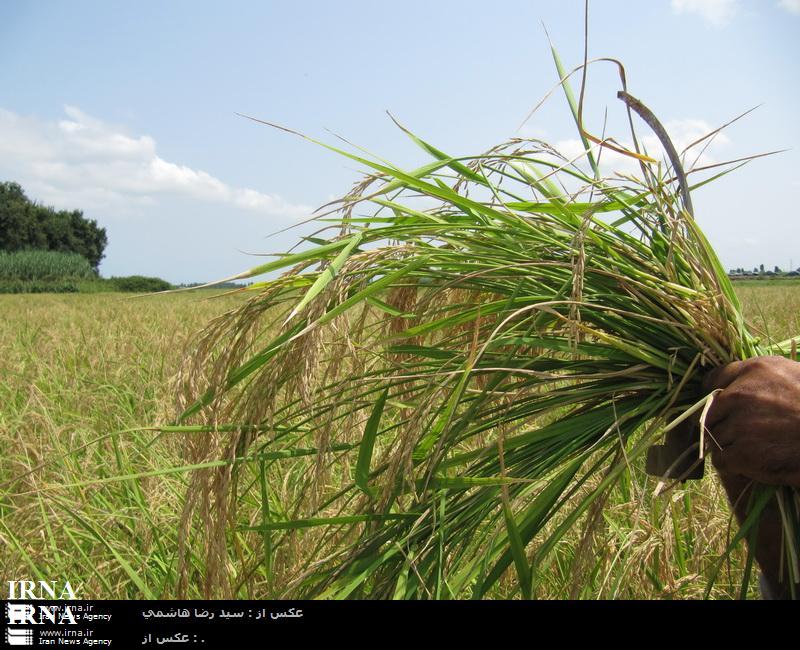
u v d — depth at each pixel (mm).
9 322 14734
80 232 85188
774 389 1373
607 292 1846
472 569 1581
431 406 1566
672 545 2402
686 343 1751
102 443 4062
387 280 1625
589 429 1717
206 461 1730
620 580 1911
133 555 2693
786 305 10430
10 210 76188
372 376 1790
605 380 1774
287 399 1914
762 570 1569
